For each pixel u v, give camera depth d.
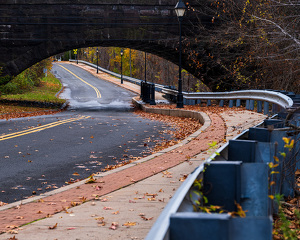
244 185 3.20
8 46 36.22
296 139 6.66
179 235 2.03
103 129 18.83
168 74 85.94
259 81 30.12
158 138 15.94
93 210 6.50
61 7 36.25
